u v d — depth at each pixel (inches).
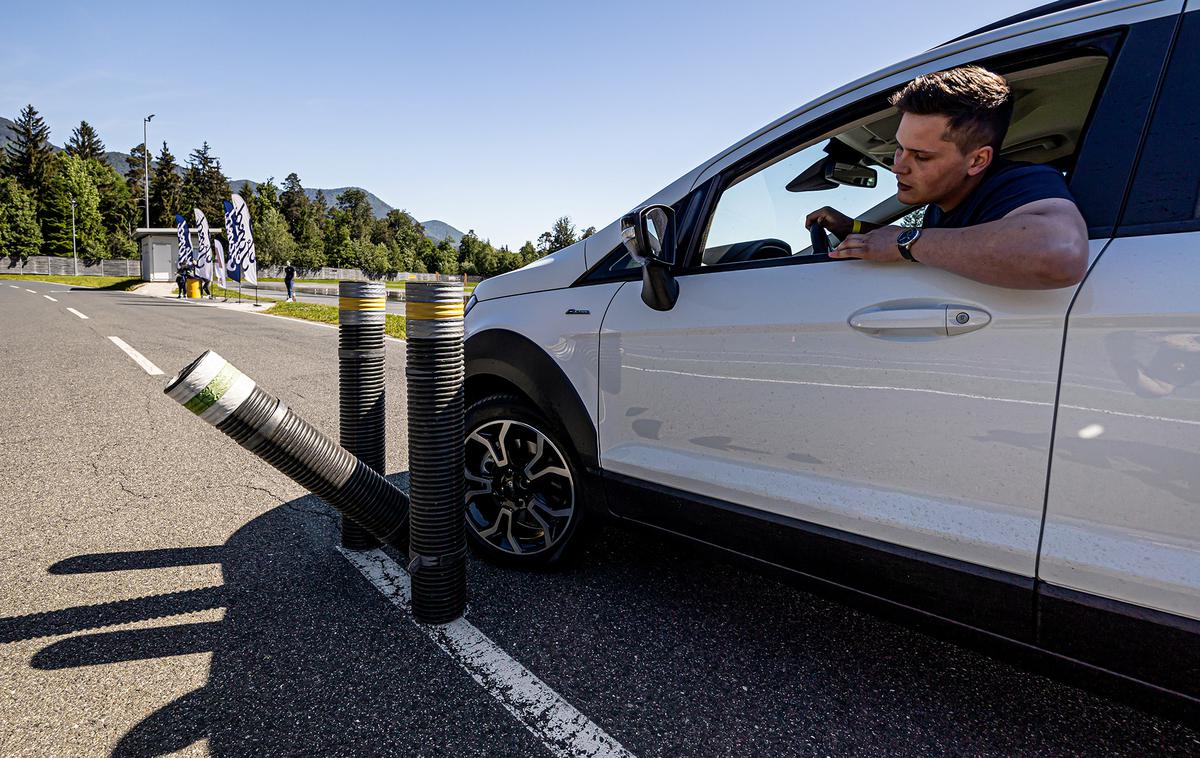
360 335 93.7
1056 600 50.2
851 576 62.0
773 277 65.5
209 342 365.1
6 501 118.3
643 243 67.9
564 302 85.5
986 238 49.4
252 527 109.1
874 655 75.4
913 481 56.8
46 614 80.2
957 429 53.8
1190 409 43.6
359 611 82.7
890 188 84.8
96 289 1284.4
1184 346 43.7
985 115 55.2
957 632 56.7
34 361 275.4
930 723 63.9
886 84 64.9
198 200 3604.8
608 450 81.5
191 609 82.4
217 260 933.2
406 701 65.5
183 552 99.0
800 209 81.4
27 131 3282.5
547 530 91.7
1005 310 50.6
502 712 64.3
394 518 85.0
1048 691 69.1
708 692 68.2
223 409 67.4
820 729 62.8
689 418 72.5
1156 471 45.1
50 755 56.8
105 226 3117.6
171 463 143.0
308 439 75.4
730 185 75.9
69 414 184.2
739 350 67.5
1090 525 48.3
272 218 2645.2
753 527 68.1
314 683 68.1
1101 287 47.1
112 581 89.4
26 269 2475.4
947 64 61.2
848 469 60.7
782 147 73.1
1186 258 44.8
